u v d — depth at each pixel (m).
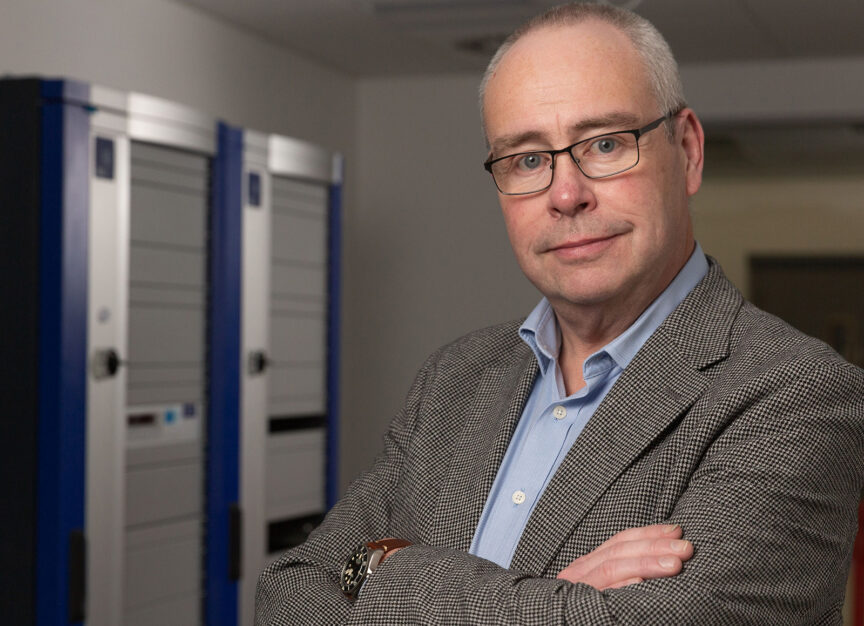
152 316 2.64
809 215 6.03
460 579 0.96
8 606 2.37
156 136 2.57
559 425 1.10
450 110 4.81
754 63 4.46
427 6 3.66
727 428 0.96
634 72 1.05
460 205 4.79
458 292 4.79
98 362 2.42
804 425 0.94
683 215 1.11
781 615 0.91
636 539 0.93
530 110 1.06
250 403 2.99
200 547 2.83
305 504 3.29
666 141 1.07
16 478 2.37
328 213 3.38
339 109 4.74
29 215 2.36
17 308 2.37
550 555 1.00
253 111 4.09
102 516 2.44
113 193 2.46
